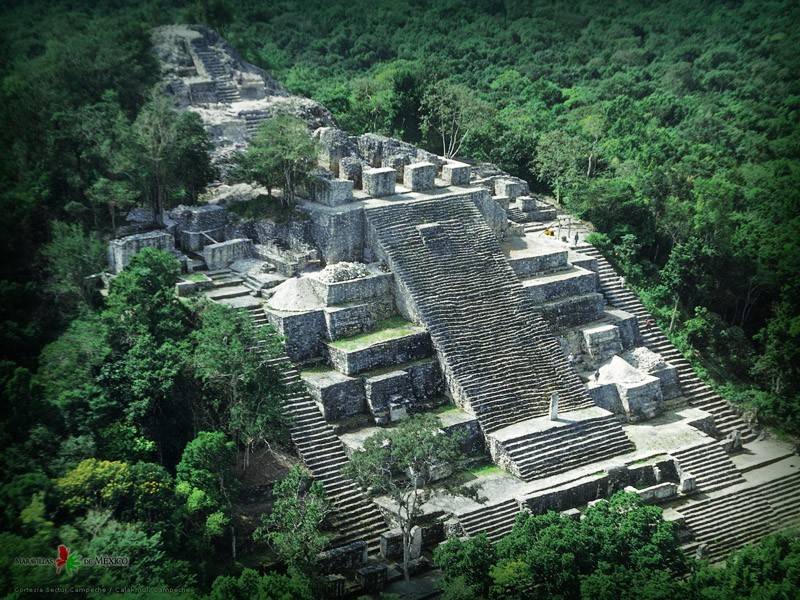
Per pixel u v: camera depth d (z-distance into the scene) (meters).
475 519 43.19
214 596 34.16
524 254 58.84
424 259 54.00
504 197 65.00
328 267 52.09
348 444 45.31
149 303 45.72
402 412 48.22
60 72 61.31
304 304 50.22
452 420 47.91
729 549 46.59
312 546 37.88
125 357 43.50
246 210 56.66
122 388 42.56
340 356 48.56
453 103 75.12
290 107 68.56
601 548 39.16
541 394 50.94
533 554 37.44
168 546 37.41
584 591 36.38
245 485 42.69
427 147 75.94
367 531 42.78
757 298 67.56
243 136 64.75
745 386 60.72
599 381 54.28
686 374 58.44
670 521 44.75
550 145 74.50
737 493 49.56
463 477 46.31
